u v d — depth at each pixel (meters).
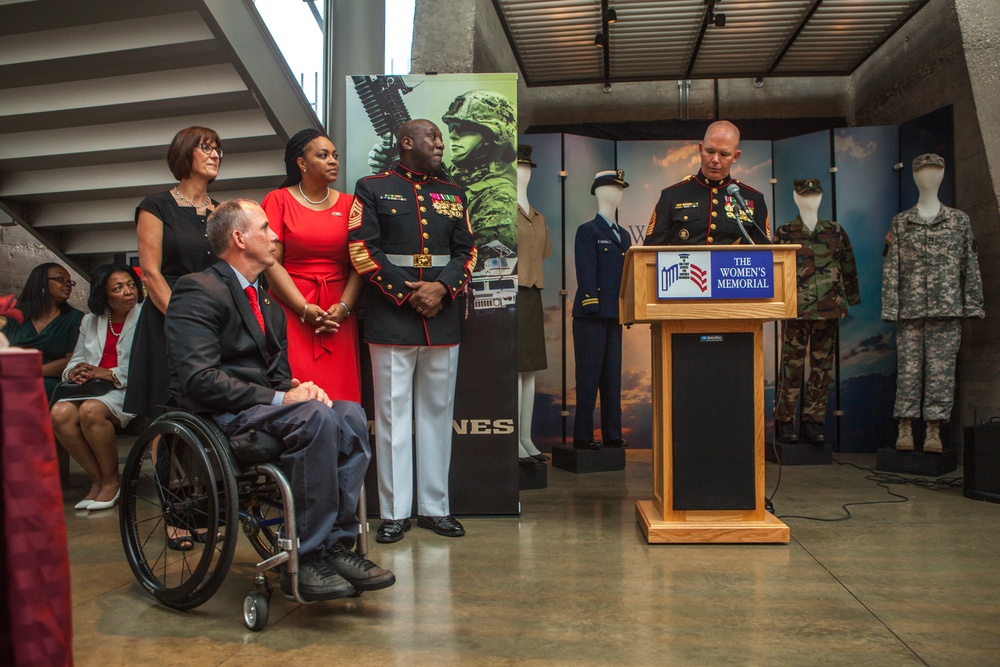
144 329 3.07
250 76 4.42
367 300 3.17
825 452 5.07
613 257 4.96
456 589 2.44
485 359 3.51
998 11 4.92
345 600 2.35
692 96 7.07
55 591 1.20
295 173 3.18
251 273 2.45
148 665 1.87
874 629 2.07
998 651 1.92
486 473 3.50
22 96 4.90
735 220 3.56
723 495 3.00
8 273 6.91
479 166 3.52
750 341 3.02
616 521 3.41
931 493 4.03
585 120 7.11
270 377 2.43
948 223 4.62
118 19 4.42
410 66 5.45
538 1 5.29
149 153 5.11
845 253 5.16
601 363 4.99
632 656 1.90
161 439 2.42
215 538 2.11
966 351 5.13
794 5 5.31
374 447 3.54
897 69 5.98
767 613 2.20
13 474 1.17
